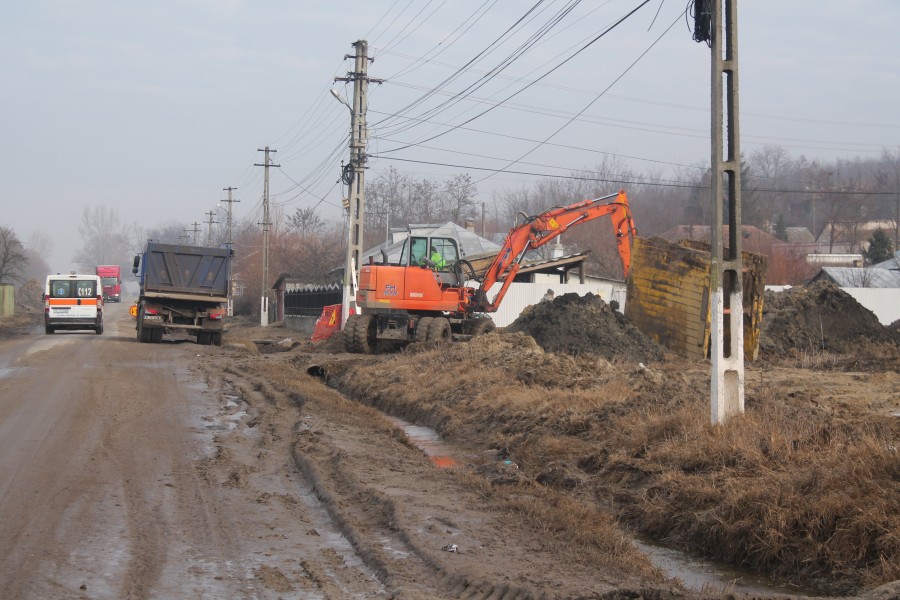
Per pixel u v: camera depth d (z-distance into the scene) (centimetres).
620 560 785
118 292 11238
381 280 2881
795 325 2950
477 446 1512
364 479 1048
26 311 8444
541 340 2686
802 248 8188
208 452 1198
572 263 4228
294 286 6444
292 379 2150
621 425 1320
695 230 8669
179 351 2994
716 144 1234
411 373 2205
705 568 868
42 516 845
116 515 859
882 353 2728
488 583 667
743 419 1177
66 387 1844
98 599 629
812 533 832
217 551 759
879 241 6688
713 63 1228
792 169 12525
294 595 652
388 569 707
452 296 2891
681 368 2256
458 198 10694
